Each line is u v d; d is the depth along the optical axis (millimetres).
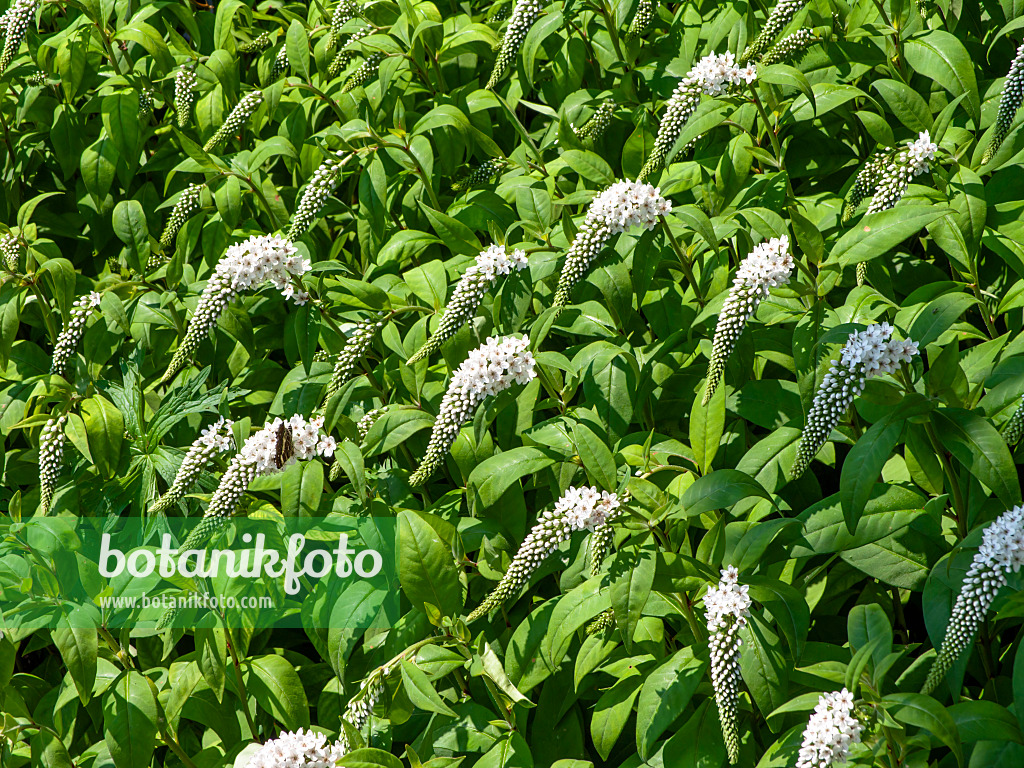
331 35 4492
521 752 2949
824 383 2598
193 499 3734
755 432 3580
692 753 2781
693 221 3111
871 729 2445
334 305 3906
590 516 2676
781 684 2680
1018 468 3203
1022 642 2367
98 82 5066
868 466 2539
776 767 2574
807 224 2869
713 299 3205
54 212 5219
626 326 3371
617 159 4270
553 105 4430
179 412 3793
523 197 3746
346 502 3545
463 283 3266
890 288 3406
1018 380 2799
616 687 2953
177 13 5215
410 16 4258
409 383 3539
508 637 3322
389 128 4285
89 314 4156
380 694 2992
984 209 3123
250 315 4188
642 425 3465
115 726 3221
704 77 3406
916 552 2824
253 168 4301
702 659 2779
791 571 2920
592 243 3109
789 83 3336
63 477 4047
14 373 4426
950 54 3416
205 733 3643
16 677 3914
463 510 3467
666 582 2682
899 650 2768
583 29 4293
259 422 4121
